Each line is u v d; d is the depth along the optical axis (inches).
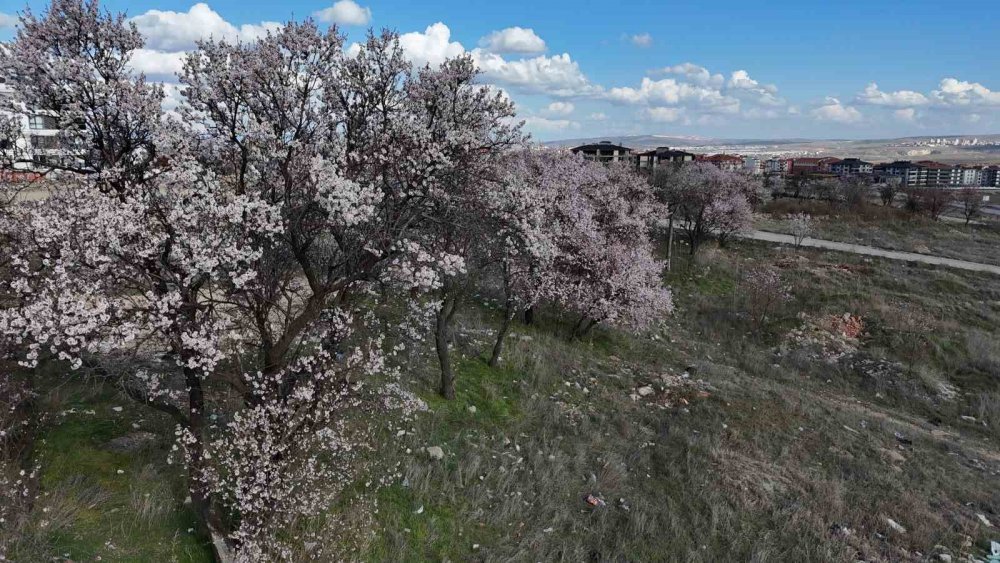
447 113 454.3
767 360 841.5
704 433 549.0
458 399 522.0
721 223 1363.2
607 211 872.9
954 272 1248.8
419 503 376.2
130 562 271.6
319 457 362.3
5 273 291.7
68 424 349.1
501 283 765.9
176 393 328.8
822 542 407.8
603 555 372.8
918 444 595.8
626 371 689.6
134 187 282.2
